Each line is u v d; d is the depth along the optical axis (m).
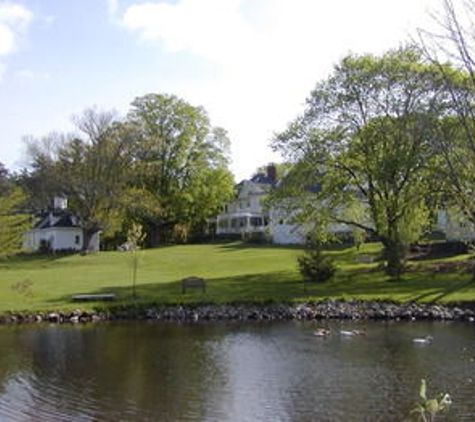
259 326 29.98
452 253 52.97
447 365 20.86
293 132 45.44
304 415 15.63
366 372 20.00
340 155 44.25
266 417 15.48
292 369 20.52
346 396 17.28
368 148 42.78
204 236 89.06
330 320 31.97
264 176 99.00
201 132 80.62
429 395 17.22
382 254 44.09
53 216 84.31
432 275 43.69
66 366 21.00
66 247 81.88
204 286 38.44
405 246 43.41
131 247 38.19
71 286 41.91
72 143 70.12
